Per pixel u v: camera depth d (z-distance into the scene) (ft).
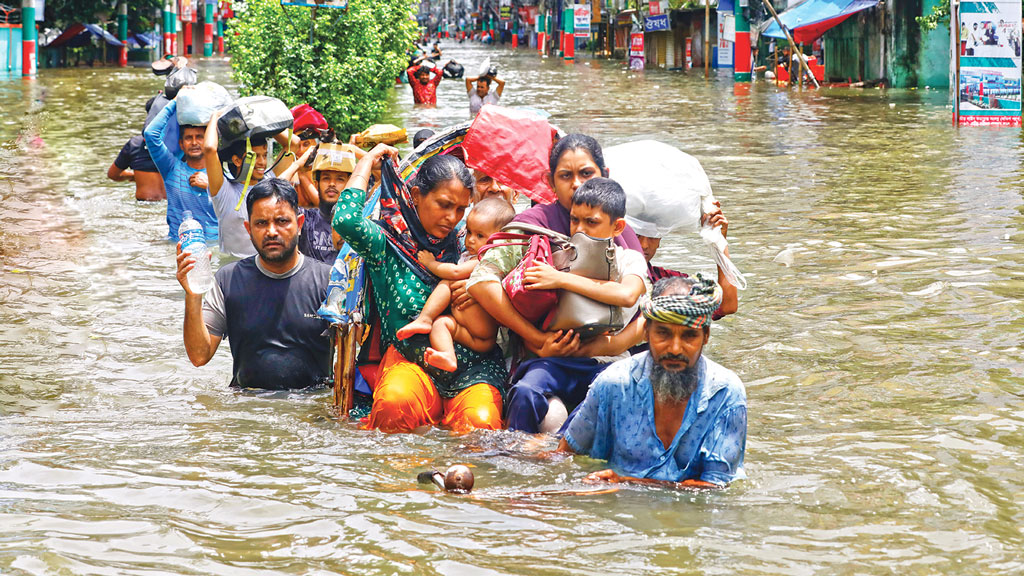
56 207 38.70
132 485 14.76
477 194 21.33
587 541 12.80
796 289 26.73
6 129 66.69
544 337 17.53
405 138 20.99
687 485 14.66
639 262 17.53
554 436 16.61
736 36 131.95
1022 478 14.85
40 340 22.89
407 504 14.05
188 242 19.10
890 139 61.93
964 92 68.69
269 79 59.11
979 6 67.77
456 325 18.01
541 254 17.37
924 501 14.02
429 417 17.81
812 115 79.61
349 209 17.97
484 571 11.98
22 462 15.70
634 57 171.83
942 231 33.65
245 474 15.28
